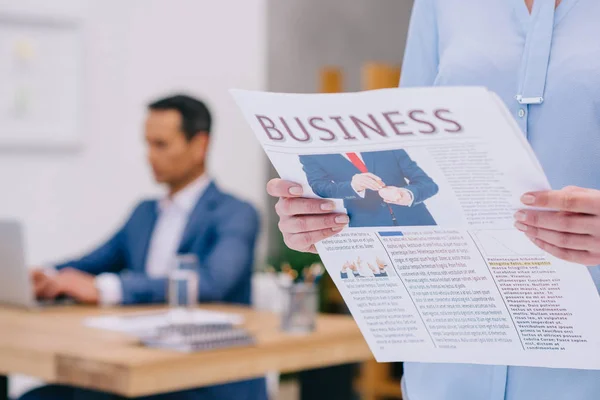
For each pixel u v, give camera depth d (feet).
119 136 16.43
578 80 3.99
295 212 3.92
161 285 10.39
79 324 8.83
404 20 18.86
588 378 3.95
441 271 3.82
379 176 3.63
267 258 16.15
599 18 4.04
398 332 4.08
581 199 3.26
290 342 7.83
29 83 15.34
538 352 3.84
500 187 3.42
